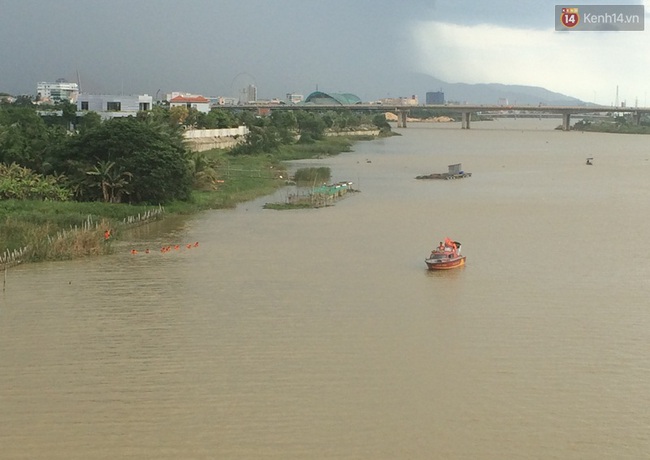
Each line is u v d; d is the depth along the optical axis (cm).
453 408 3700
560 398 3819
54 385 3956
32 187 8750
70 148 9431
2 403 3744
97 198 9244
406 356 4366
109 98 18388
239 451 3291
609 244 7569
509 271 6372
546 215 9488
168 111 17725
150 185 9281
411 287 5834
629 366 4241
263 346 4516
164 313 5147
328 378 4041
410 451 3297
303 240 7662
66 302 5384
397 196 11256
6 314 5106
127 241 7556
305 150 19675
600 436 3441
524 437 3425
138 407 3703
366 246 7369
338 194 11112
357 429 3484
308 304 5359
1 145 9488
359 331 4791
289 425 3522
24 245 6744
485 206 10269
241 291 5694
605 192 12056
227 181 12031
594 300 5503
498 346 4538
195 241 7594
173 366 4206
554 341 4631
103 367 4197
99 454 3269
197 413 3641
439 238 7825
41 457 3244
